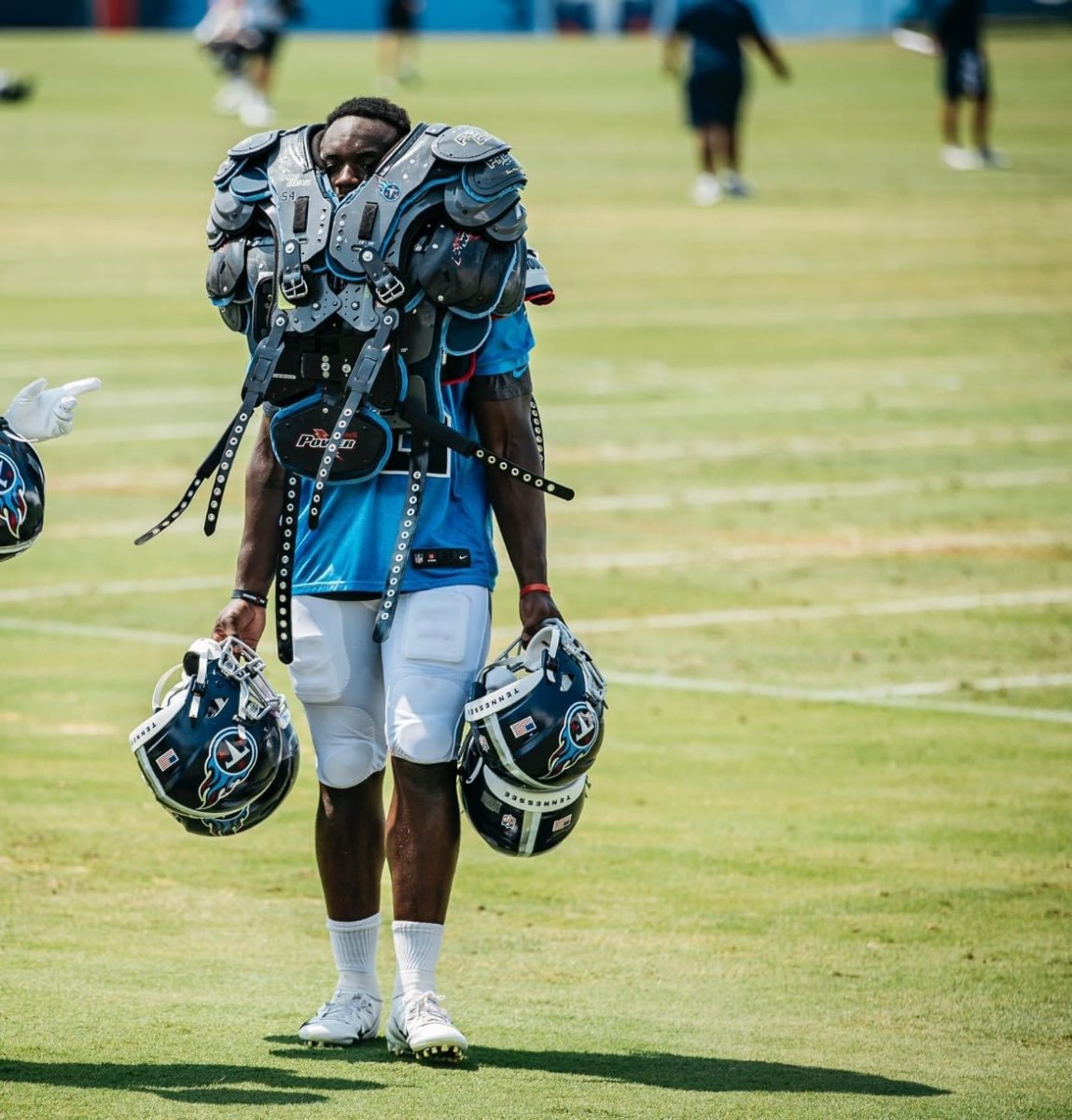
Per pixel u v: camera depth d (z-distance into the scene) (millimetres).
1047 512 52219
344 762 20250
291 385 19672
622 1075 19109
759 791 30766
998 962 23422
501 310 19500
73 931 23922
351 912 20375
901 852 27859
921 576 45781
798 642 40156
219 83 166125
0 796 29656
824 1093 18688
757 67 192500
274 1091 18094
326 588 19891
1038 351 75125
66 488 53594
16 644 39125
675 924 24812
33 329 75938
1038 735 34094
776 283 88812
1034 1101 18578
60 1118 17125
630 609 42594
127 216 103438
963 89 126125
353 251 19234
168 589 43781
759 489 54594
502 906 25484
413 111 145500
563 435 61156
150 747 19500
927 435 61594
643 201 111438
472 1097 18156
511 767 19469
